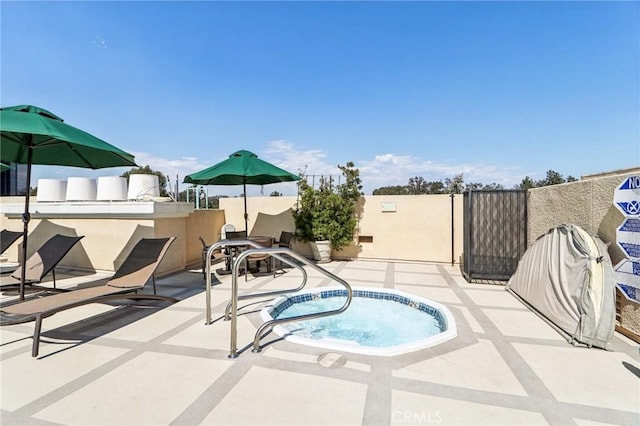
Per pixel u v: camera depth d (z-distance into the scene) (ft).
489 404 7.43
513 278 18.85
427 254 29.19
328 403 7.47
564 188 16.06
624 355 10.13
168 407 7.31
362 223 31.04
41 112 13.57
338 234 28.63
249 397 7.72
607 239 12.66
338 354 10.14
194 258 28.43
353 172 30.58
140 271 15.51
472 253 21.67
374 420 6.83
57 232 25.26
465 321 13.43
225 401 7.55
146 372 8.98
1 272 21.44
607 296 11.07
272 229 33.73
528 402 7.53
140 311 14.80
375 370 9.09
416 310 17.06
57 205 24.48
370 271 25.34
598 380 8.57
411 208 29.66
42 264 17.53
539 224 19.26
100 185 25.52
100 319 13.67
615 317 11.47
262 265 27.58
